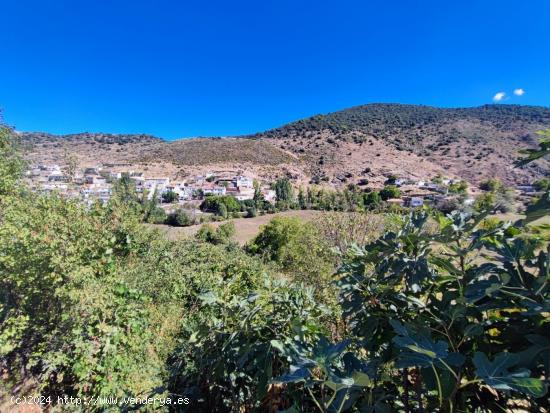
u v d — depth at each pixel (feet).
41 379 11.03
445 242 3.43
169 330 14.52
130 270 16.03
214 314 5.20
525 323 2.89
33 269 10.68
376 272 3.87
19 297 11.45
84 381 10.40
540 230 3.45
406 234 3.82
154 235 22.31
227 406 5.03
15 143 30.48
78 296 10.48
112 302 11.10
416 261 3.55
